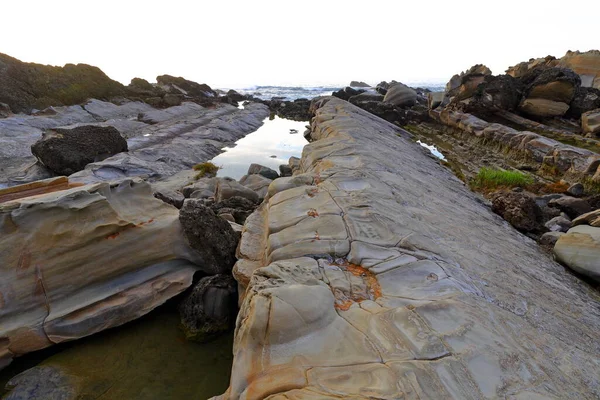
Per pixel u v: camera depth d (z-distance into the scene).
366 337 2.98
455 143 21.28
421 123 28.56
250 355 2.88
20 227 4.88
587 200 10.08
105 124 20.73
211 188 11.41
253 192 10.24
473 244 5.84
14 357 4.56
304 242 4.62
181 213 6.15
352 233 4.79
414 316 3.27
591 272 6.18
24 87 22.72
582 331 4.32
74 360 4.63
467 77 25.44
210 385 4.34
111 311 5.14
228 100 42.31
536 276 5.66
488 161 16.70
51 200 5.10
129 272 5.57
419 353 2.82
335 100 25.00
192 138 20.62
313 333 2.97
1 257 4.72
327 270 4.10
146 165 13.66
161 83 43.00
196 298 5.33
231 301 5.45
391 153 11.05
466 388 2.58
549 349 3.45
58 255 5.04
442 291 3.82
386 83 53.00
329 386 2.47
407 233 4.98
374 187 6.59
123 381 4.35
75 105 24.42
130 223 5.61
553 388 2.83
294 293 3.24
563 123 21.03
